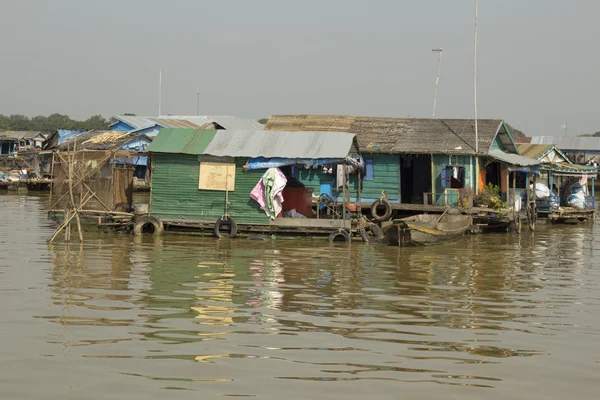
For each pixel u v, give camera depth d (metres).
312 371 9.81
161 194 24.91
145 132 50.69
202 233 24.75
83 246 21.48
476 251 22.73
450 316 13.23
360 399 8.84
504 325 12.61
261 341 11.20
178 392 8.94
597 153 62.62
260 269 17.97
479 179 29.72
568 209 34.28
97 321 12.20
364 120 34.09
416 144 30.53
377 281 16.70
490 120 31.97
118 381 9.27
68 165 23.52
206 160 24.64
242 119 58.41
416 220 25.02
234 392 8.97
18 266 17.50
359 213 26.80
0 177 50.88
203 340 11.19
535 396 9.09
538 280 17.31
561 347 11.25
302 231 23.98
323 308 13.62
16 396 8.72
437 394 9.07
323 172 28.66
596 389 9.38
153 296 14.33
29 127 113.50
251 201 24.31
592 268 19.38
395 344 11.22
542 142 65.44
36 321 12.11
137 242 22.70
